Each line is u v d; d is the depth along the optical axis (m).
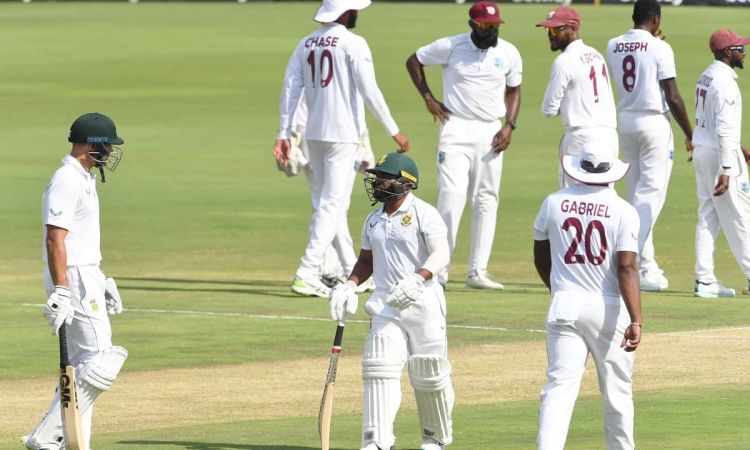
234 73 161.50
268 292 56.75
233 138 117.19
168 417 35.91
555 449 28.17
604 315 28.73
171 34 199.12
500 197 86.19
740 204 54.38
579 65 54.06
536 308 52.38
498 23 55.06
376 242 32.09
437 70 158.88
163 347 45.41
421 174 94.94
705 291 54.94
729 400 36.59
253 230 74.75
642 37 54.75
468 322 49.44
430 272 31.31
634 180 55.78
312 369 42.19
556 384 28.83
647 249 56.50
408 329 31.64
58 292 30.45
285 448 31.64
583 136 54.31
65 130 122.31
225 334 47.59
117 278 60.41
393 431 34.09
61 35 199.12
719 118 53.41
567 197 29.17
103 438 33.03
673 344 44.78
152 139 116.50
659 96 54.78
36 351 44.97
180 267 63.62
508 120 56.84
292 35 197.38
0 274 61.34
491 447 31.38
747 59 157.12
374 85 55.34
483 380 40.16
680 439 31.67
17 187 91.00
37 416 36.25
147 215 79.75
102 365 30.89
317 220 56.00
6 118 129.75
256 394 38.78
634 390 38.12
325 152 56.09
